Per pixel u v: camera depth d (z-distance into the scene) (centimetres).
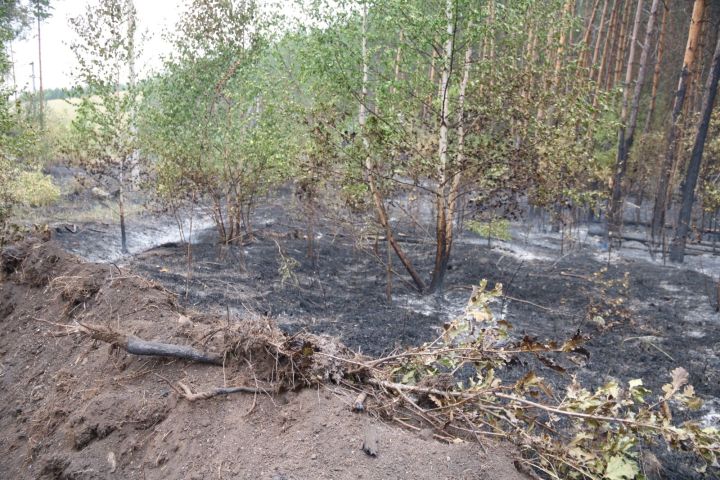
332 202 1023
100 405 375
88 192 1470
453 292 924
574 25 880
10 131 795
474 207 984
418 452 320
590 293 939
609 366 638
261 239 1222
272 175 1030
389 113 813
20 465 380
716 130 1262
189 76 1042
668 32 1975
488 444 358
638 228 1653
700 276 1086
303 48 862
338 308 814
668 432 329
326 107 818
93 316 498
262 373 372
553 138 809
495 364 385
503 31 801
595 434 365
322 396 354
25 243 657
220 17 1018
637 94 1310
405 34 797
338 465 304
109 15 1001
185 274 892
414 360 396
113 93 1055
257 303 775
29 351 510
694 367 641
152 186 1068
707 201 1189
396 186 898
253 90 974
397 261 1128
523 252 1279
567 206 915
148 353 395
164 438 345
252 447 321
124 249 1072
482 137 820
